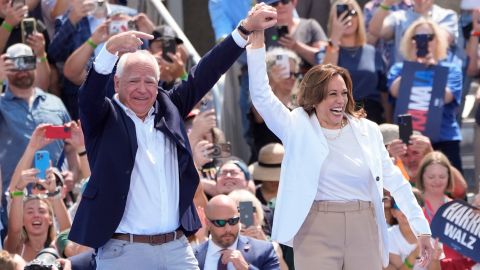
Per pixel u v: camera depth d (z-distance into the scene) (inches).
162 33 1192.8
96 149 708.7
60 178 1024.2
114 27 1187.3
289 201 741.9
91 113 697.6
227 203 924.6
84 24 1235.2
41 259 869.2
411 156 1122.0
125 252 703.7
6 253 907.4
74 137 1059.3
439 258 953.5
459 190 1114.1
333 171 746.8
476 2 1328.7
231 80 1269.7
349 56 1243.8
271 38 1250.0
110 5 1270.9
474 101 1379.2
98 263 710.5
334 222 746.8
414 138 1120.2
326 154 740.7
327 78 751.1
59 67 1235.9
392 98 1264.8
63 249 959.6
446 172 1058.7
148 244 706.8
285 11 1259.8
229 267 918.4
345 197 749.3
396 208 983.0
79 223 700.7
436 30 1247.5
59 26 1248.2
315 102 753.0
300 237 753.0
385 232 754.8
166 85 1173.1
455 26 1341.0
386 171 764.6
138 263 703.7
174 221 713.6
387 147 1110.4
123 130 704.4
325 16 1391.5
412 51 1251.8
